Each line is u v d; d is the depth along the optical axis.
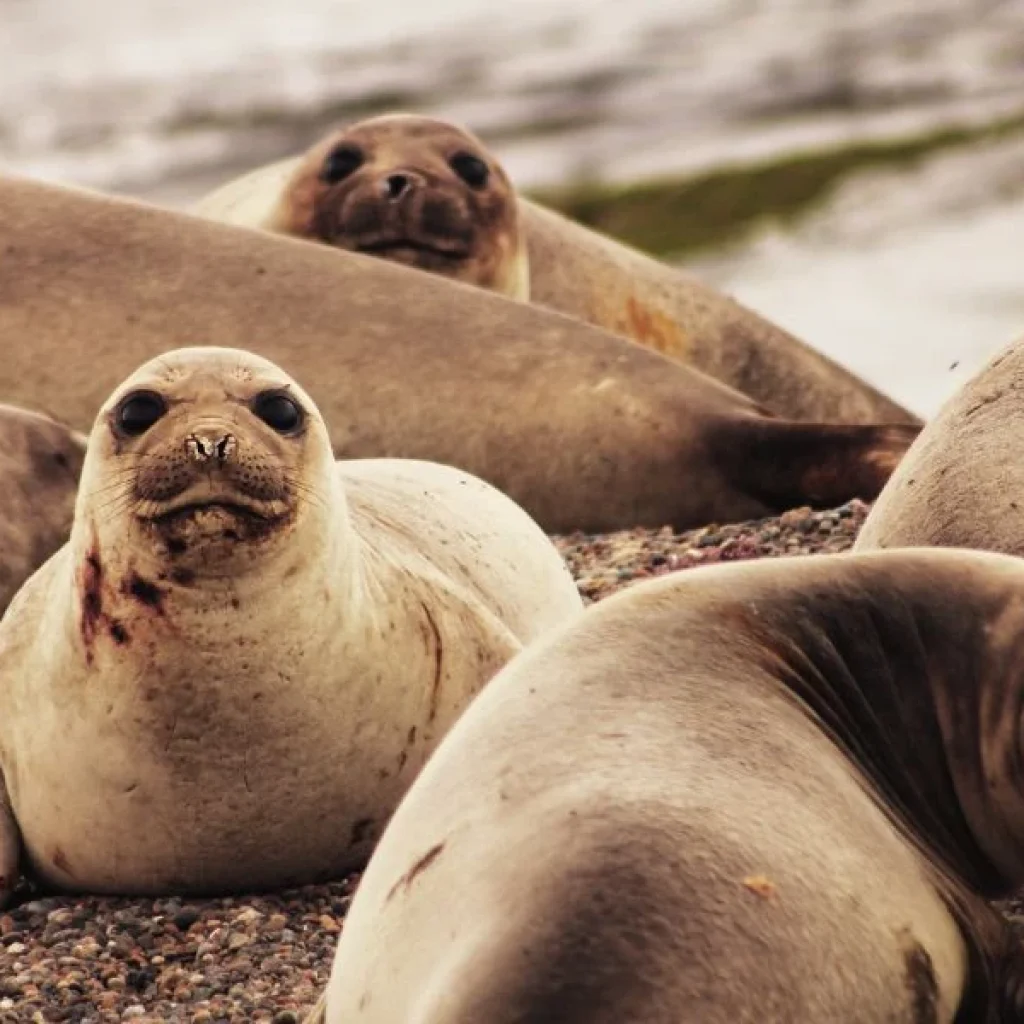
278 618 27.94
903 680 21.53
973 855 21.62
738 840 18.38
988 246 147.88
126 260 47.84
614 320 61.25
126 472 27.55
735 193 178.00
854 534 39.66
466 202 53.91
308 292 47.53
